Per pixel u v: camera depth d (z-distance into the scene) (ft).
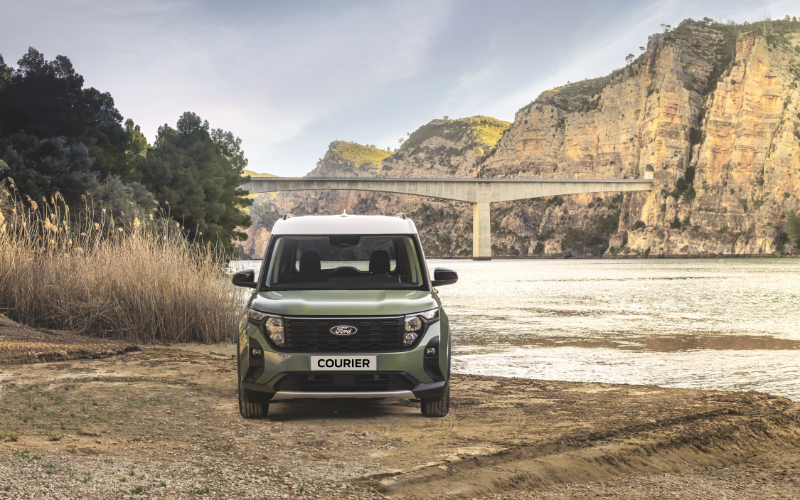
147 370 29.50
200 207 167.02
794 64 645.51
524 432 19.10
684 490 15.11
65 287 42.91
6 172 96.53
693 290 158.51
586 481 15.47
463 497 13.58
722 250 599.98
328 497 12.77
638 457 17.44
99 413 19.80
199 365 31.94
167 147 174.50
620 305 114.62
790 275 245.86
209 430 18.45
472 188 527.40
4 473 12.48
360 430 19.04
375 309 18.88
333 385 18.48
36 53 126.21
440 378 19.33
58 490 11.79
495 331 73.51
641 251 651.66
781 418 22.38
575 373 43.80
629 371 44.91
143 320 42.50
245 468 14.46
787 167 597.11
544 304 117.29
